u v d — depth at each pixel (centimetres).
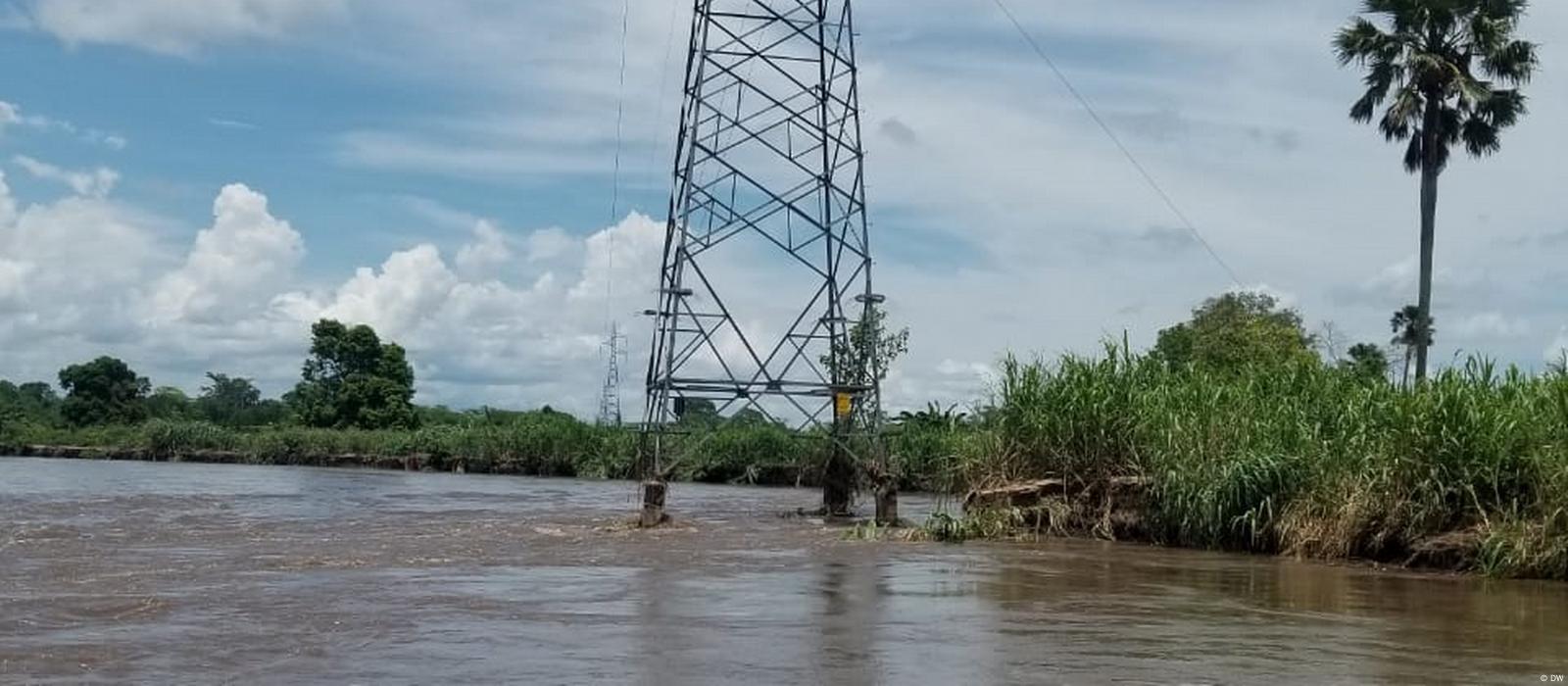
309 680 887
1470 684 928
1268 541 2041
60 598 1323
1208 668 974
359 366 8794
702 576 1592
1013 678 922
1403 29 4147
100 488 4106
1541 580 1641
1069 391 2420
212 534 2280
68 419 9444
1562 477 1648
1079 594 1455
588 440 6150
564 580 1523
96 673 912
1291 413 2164
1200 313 5044
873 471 2772
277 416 11056
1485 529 1725
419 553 1906
